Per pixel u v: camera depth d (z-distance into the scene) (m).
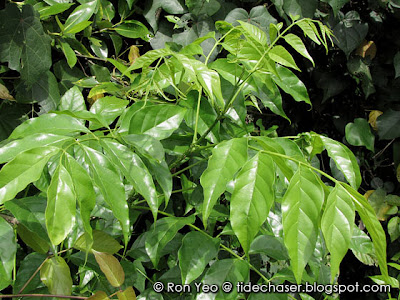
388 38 1.96
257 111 1.95
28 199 0.91
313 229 0.68
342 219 0.70
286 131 2.05
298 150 1.09
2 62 1.28
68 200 0.69
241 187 0.73
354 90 2.04
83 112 0.90
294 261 0.67
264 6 1.64
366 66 1.96
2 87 1.30
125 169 0.83
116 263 0.86
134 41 1.76
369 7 1.91
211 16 1.63
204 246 1.01
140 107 1.03
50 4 1.40
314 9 1.59
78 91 1.28
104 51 1.65
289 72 1.29
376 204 2.03
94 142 1.11
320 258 1.19
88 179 0.74
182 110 1.01
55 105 1.40
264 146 0.84
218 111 1.03
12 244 0.74
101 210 1.13
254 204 0.72
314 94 2.04
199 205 1.26
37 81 1.37
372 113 2.03
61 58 1.56
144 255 1.20
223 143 0.83
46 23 1.45
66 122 0.87
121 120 1.10
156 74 1.10
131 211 1.21
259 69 0.99
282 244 1.13
